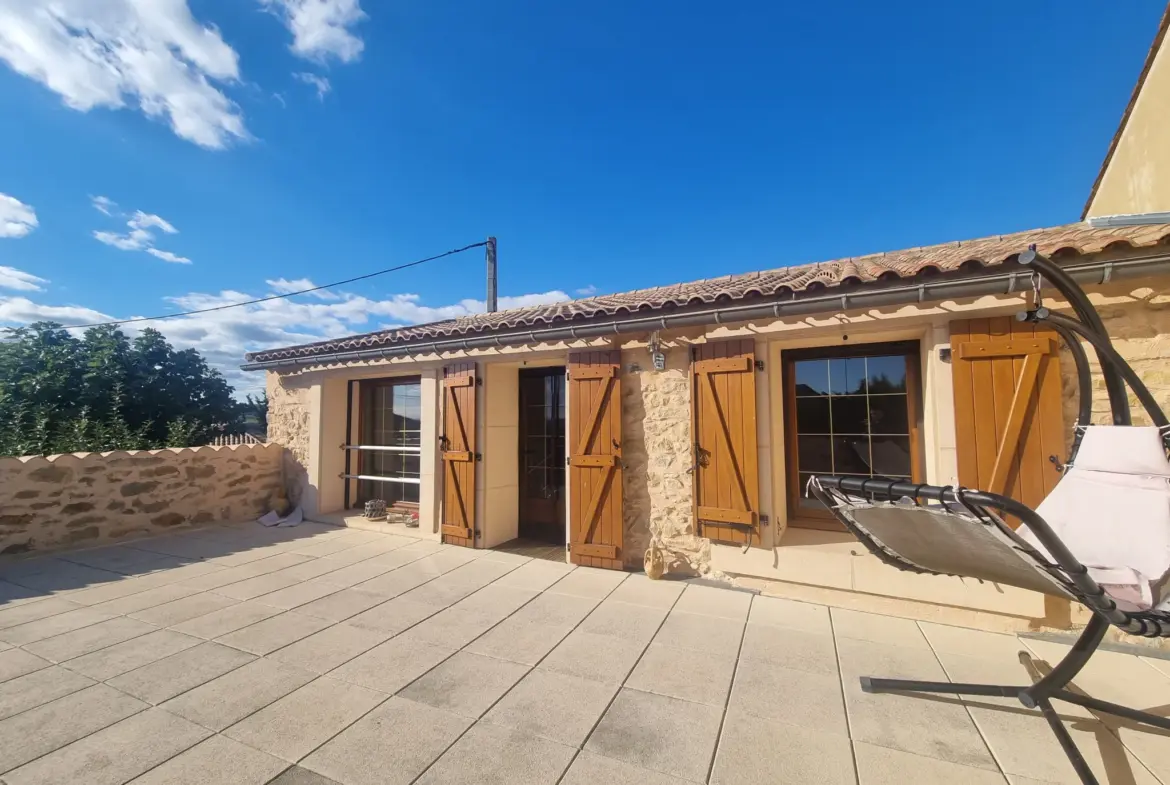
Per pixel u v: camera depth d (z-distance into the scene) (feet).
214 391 52.65
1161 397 10.03
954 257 11.97
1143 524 7.86
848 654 10.19
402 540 19.67
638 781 6.66
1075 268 9.84
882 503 7.12
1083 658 7.48
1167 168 14.28
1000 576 7.70
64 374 37.37
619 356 15.75
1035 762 6.96
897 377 13.65
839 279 11.68
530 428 20.29
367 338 21.67
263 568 16.15
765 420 13.57
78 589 14.21
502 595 13.64
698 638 10.96
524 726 7.86
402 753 7.20
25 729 7.72
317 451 23.48
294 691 8.87
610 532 15.61
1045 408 10.62
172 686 9.02
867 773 6.78
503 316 21.30
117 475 19.57
